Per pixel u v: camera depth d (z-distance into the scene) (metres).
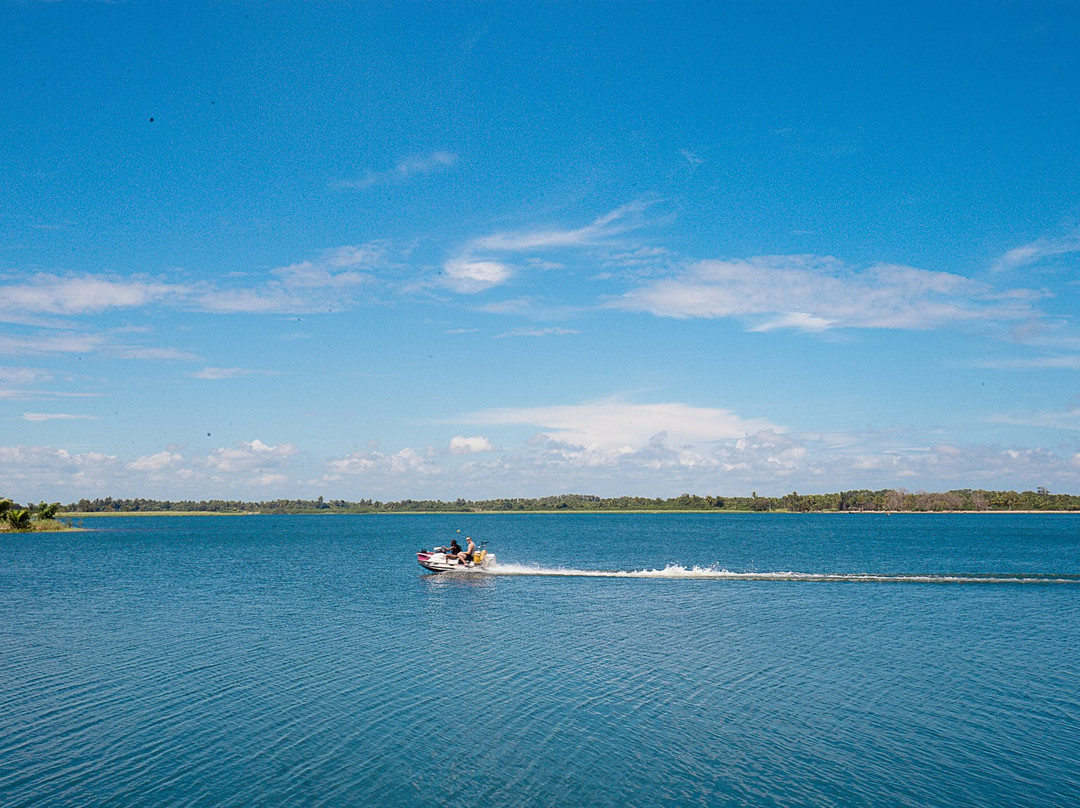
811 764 19.22
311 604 46.06
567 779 18.33
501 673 27.84
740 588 52.62
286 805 16.94
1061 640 33.75
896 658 30.11
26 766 19.11
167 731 21.56
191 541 136.12
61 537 151.38
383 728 21.80
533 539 138.00
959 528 190.38
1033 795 17.44
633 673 27.80
